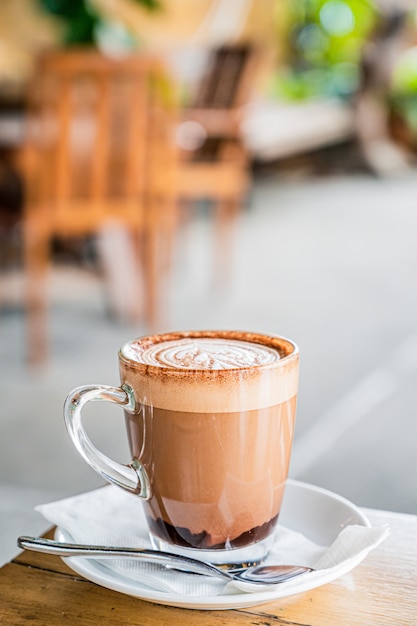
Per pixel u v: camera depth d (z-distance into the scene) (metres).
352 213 5.63
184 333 0.67
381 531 0.56
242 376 0.55
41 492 1.80
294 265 4.19
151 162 2.71
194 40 5.33
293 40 7.78
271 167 7.23
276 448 0.58
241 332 0.67
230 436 0.56
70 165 2.60
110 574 0.57
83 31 3.81
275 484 0.59
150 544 0.61
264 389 0.56
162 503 0.58
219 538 0.58
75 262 3.54
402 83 7.62
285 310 3.36
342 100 7.60
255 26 6.39
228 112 3.37
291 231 5.07
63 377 2.55
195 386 0.55
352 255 4.41
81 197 2.65
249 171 6.55
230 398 0.55
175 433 0.56
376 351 2.84
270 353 0.62
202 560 0.58
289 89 7.43
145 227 2.79
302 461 1.96
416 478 1.86
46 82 2.49
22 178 2.90
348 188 6.63
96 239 3.20
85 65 2.50
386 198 6.16
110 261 3.13
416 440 2.08
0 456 2.00
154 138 2.69
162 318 3.21
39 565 0.61
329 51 7.82
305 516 0.65
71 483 1.85
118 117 2.62
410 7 6.96
